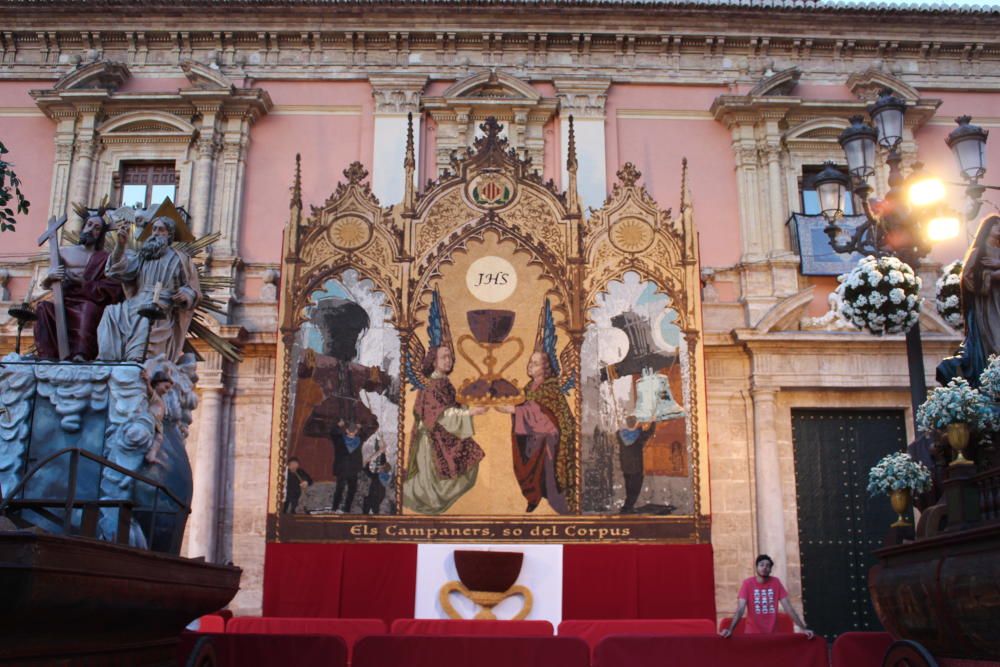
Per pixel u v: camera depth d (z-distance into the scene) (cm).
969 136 1124
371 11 2123
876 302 1045
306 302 1627
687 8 2127
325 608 1489
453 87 2095
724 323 1975
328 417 1578
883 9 2136
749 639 967
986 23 2162
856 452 1920
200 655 809
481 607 1484
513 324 1634
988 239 831
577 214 1672
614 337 1630
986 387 756
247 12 2128
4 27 2138
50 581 524
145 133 2070
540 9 2117
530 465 1570
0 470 805
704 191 2097
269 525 1526
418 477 1562
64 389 830
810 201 2088
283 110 2125
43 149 2095
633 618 1485
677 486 1560
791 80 2092
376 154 2081
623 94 2148
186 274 947
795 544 1853
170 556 694
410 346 1619
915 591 713
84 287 933
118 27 2139
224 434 1878
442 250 1662
